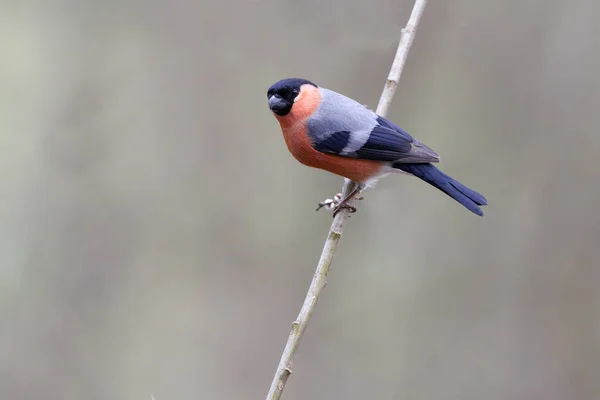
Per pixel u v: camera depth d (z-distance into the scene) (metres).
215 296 13.34
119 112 13.66
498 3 12.80
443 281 12.69
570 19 12.59
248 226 13.59
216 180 13.63
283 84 8.79
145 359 12.96
